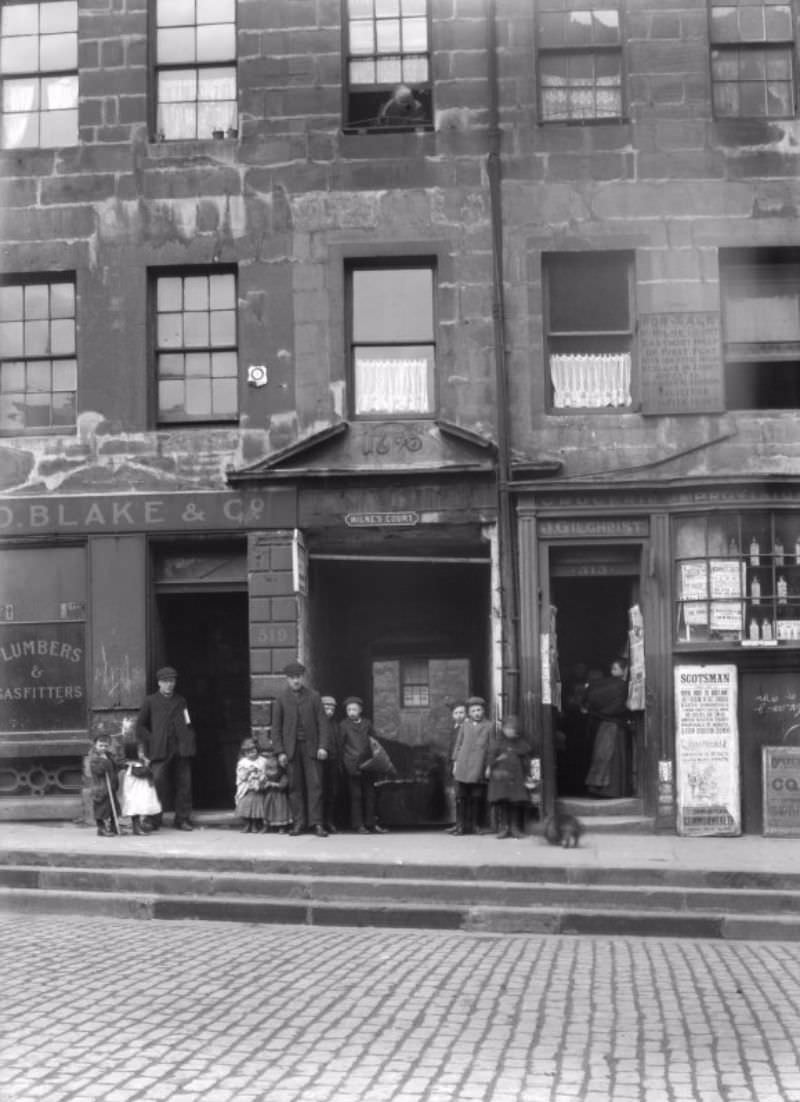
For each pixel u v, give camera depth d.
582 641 19.84
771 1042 8.88
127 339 19.78
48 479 19.75
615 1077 8.01
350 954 12.29
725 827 18.39
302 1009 9.80
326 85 19.84
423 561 19.44
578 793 19.78
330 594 20.92
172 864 15.70
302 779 18.11
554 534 18.95
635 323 19.47
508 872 15.22
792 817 18.11
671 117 19.56
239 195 19.80
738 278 19.58
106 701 19.38
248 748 18.69
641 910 14.38
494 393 19.36
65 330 20.09
